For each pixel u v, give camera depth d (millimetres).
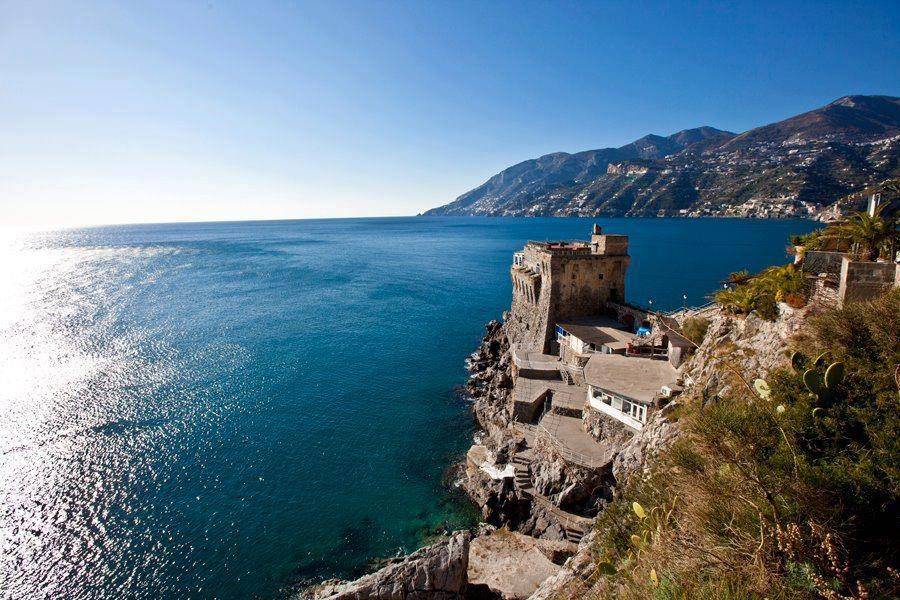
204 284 128875
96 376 61375
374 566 32031
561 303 53250
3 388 56781
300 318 92562
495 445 42250
